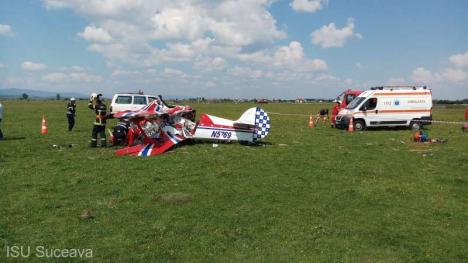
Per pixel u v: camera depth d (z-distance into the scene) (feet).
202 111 163.94
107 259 19.95
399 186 34.50
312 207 28.43
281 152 49.85
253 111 54.60
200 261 19.98
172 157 44.88
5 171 36.96
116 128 52.85
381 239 23.21
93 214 25.91
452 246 22.40
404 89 80.53
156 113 48.44
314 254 21.04
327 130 80.23
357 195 31.71
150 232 23.21
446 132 77.97
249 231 23.80
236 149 50.98
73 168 38.68
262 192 31.76
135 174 36.65
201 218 25.67
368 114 79.20
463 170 41.09
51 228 23.54
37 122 90.74
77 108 180.45
